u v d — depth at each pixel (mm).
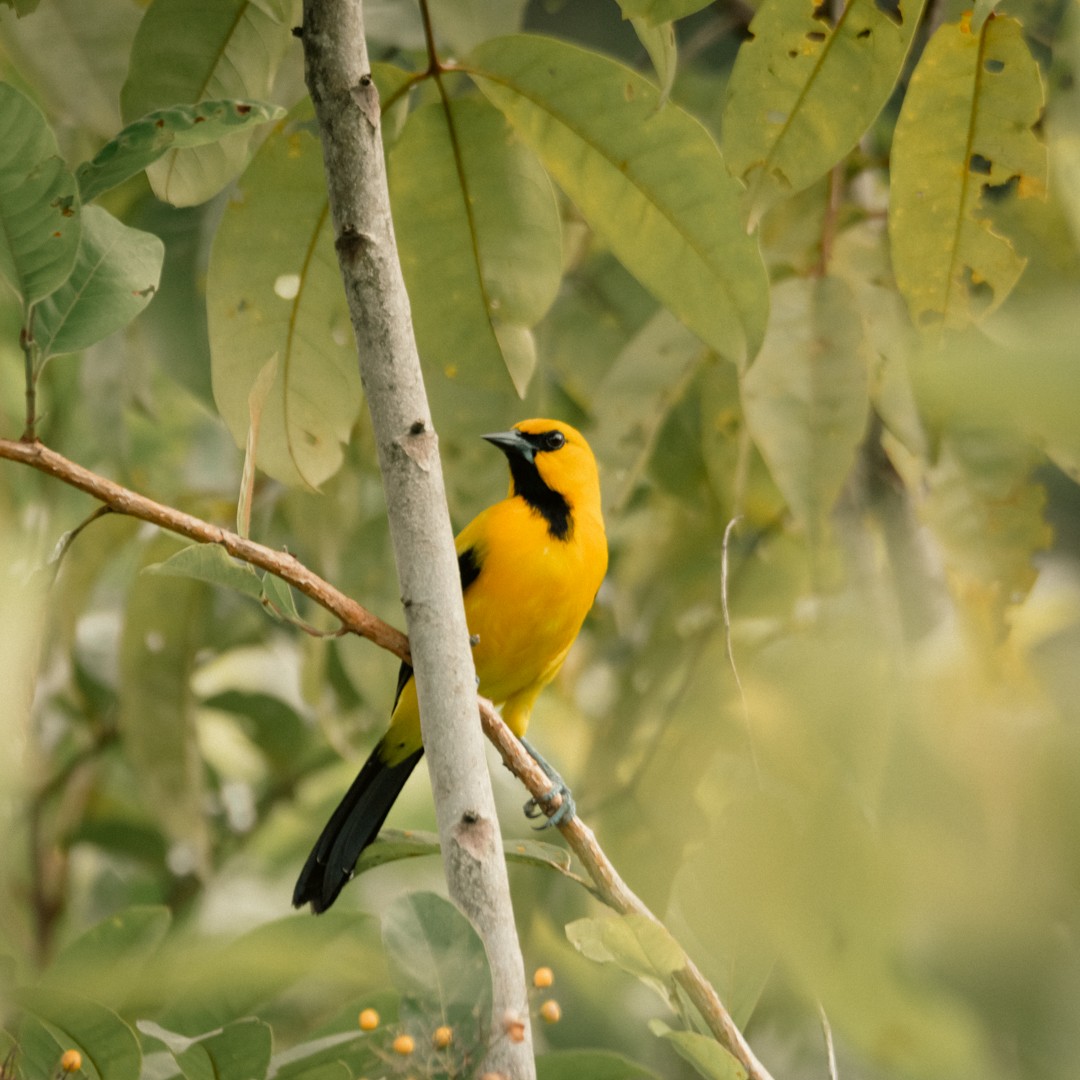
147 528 11031
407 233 7164
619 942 4859
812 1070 7871
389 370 4820
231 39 6773
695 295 7055
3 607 3111
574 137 6758
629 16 5523
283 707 12531
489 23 8383
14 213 4742
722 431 9992
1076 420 1275
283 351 7184
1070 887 1629
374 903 11141
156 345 9414
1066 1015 1971
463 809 4504
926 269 6570
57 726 12820
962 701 1928
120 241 5102
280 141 6809
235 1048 4492
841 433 7906
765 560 9461
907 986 2107
